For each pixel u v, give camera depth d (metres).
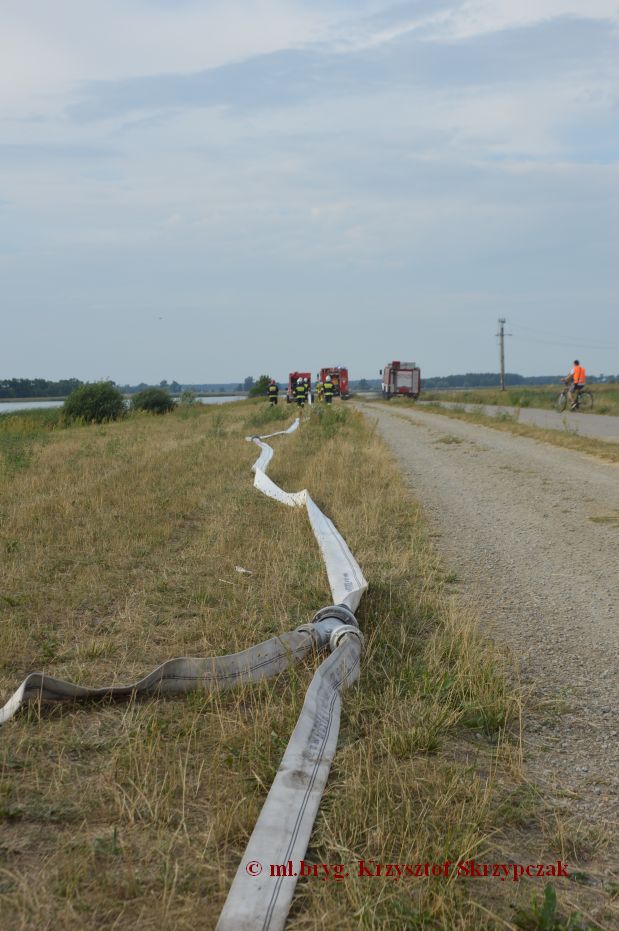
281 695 4.34
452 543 8.46
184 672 4.31
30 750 3.62
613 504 10.59
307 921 2.60
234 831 3.04
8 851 2.87
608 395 42.72
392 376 58.38
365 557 7.66
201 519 9.59
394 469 13.79
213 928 2.52
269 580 6.72
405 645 5.15
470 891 2.77
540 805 3.35
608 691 4.56
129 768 3.45
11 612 5.68
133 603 6.00
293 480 13.02
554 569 7.32
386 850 2.95
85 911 2.56
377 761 3.62
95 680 4.50
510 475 13.59
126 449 17.56
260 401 65.19
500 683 4.46
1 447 17.25
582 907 2.72
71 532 8.27
